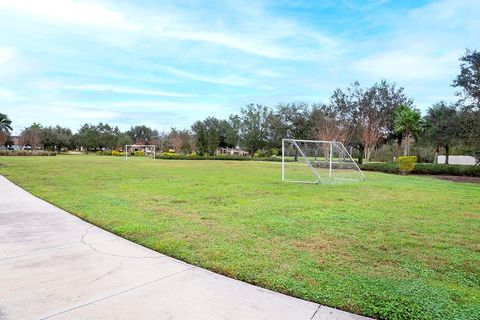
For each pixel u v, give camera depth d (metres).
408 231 5.90
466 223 6.62
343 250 4.72
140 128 97.12
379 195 10.83
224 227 6.01
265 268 3.92
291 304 3.00
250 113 56.84
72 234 5.36
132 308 2.87
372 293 3.24
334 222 6.57
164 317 2.72
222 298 3.10
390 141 44.06
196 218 6.79
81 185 12.51
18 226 5.88
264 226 6.14
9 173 17.62
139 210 7.57
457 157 49.72
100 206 7.96
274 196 10.25
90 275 3.62
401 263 4.20
